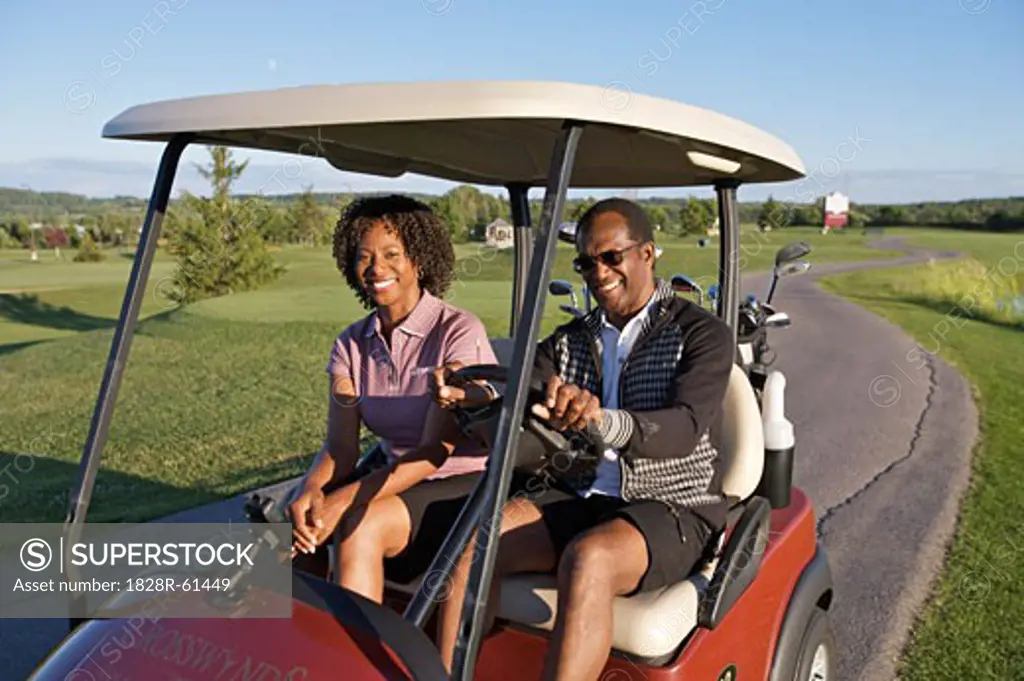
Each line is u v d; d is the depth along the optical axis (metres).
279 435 6.42
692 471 2.23
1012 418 7.46
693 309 2.29
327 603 1.68
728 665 2.13
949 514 4.98
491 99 1.48
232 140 1.98
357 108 1.52
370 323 2.45
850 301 16.62
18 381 8.68
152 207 1.87
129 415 7.08
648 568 2.03
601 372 2.35
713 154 2.10
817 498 5.26
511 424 1.54
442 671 1.62
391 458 2.44
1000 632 3.55
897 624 3.61
